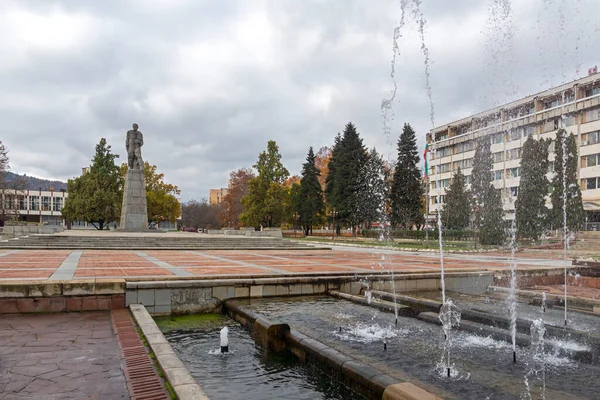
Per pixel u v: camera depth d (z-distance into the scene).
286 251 24.42
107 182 50.22
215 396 4.81
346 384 5.15
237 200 69.38
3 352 5.40
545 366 5.73
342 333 7.39
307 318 8.48
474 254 28.11
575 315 9.49
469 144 52.75
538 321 8.12
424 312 8.98
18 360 5.07
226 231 41.19
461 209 46.00
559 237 35.56
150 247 22.47
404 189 44.62
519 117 43.19
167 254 18.66
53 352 5.41
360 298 10.21
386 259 19.75
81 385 4.26
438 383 5.02
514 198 42.31
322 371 5.66
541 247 33.84
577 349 6.51
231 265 13.70
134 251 20.48
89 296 8.31
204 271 11.45
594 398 4.59
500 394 4.68
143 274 10.23
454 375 5.31
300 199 54.06
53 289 8.05
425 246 35.38
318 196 53.59
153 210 54.88
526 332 7.95
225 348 6.54
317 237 54.81
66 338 6.12
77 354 5.32
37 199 93.75
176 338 7.30
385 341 6.91
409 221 45.75
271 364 6.04
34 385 4.25
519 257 25.14
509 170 43.53
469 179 52.22
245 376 5.52
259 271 11.95
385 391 4.40
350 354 6.16
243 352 6.56
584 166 38.41
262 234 38.75
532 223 36.22
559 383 5.06
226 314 9.41
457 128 55.72
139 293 8.76
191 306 9.34
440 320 8.37
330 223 57.75
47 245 21.19
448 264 17.48
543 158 36.06
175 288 9.18
